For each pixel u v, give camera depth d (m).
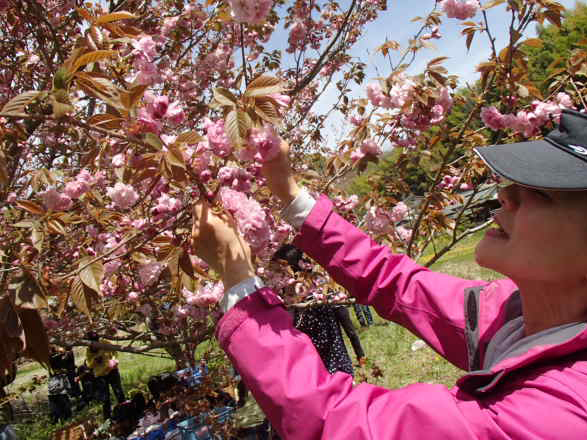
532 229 0.79
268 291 0.96
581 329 0.74
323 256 1.29
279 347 0.86
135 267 2.39
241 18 1.30
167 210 1.58
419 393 0.78
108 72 1.84
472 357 1.06
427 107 1.97
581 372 0.70
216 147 1.33
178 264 1.50
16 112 1.21
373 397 0.82
